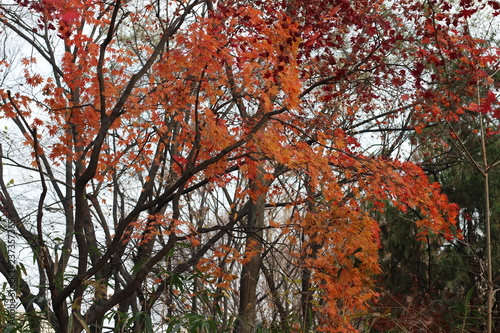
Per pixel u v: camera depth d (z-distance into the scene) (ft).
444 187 42.27
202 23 17.69
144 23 34.06
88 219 32.04
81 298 18.04
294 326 20.13
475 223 41.63
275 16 20.49
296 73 18.04
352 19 21.56
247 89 22.76
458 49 20.65
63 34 22.15
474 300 34.01
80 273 18.02
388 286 42.37
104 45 17.65
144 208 18.48
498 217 39.81
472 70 20.39
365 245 20.15
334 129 26.05
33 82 24.08
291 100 18.40
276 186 29.01
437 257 42.32
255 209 27.30
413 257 42.60
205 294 20.33
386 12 27.53
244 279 26.12
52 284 17.65
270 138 19.57
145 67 18.60
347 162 21.70
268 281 28.86
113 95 22.82
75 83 23.17
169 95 22.15
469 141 40.29
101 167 24.97
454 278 40.24
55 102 22.91
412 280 41.78
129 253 21.71
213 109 22.49
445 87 23.11
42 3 21.97
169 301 21.77
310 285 23.27
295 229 22.90
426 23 21.33
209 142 21.70
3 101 22.27
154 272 22.95
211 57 17.21
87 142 23.95
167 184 31.86
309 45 20.86
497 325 26.78
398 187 20.40
